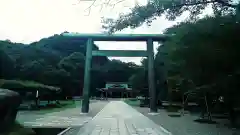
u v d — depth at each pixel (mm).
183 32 6270
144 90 29312
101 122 11531
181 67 7738
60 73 35531
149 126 9977
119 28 5832
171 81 14281
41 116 14742
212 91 8742
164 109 21125
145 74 27828
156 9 5594
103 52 17078
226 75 5398
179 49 6695
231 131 8445
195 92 11602
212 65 5543
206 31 5395
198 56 5645
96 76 69375
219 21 5238
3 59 24734
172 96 18156
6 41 37625
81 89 51250
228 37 4871
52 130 9516
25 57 35375
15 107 7301
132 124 10711
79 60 51906
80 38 17047
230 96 6395
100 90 66500
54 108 23375
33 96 22625
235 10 5102
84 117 14227
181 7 5633
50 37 57250
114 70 69125
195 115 14891
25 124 10422
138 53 17203
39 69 32312
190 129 8984
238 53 4750
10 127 6969
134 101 48562
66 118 13492
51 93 24984
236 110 9688
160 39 16984
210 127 9531
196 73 6594
